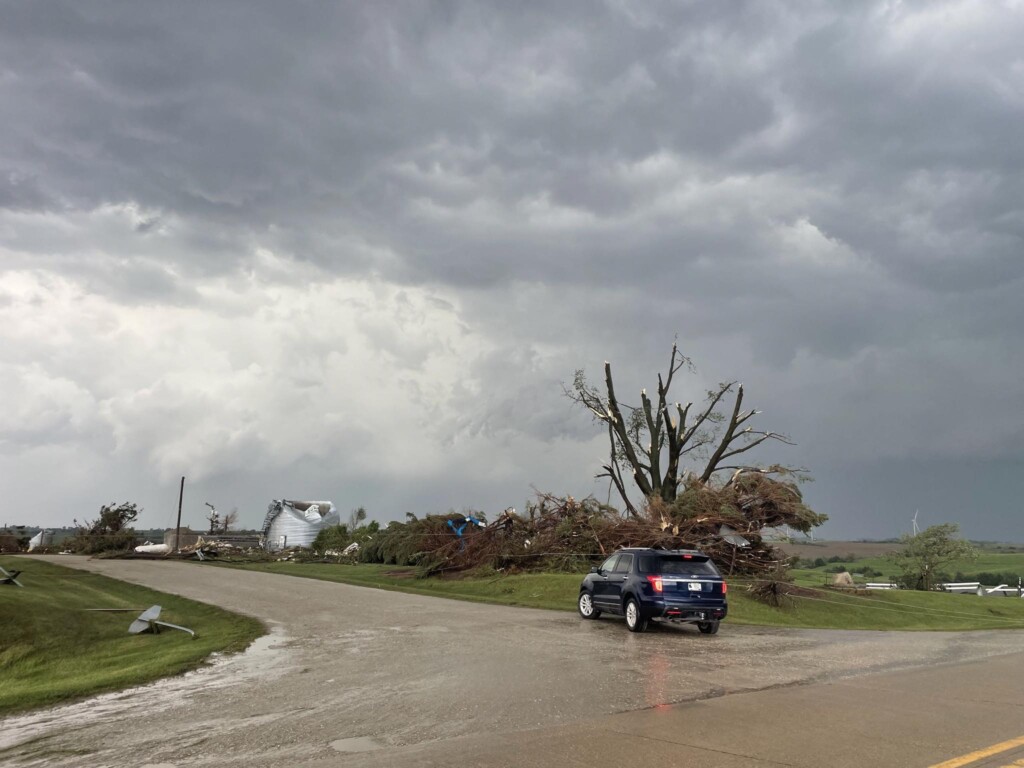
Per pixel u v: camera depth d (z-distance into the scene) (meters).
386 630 16.78
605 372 38.62
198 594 26.97
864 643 15.55
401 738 7.32
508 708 8.63
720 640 15.64
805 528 31.64
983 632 20.75
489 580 30.95
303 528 67.88
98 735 7.74
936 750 6.89
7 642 17.78
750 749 6.87
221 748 7.06
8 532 66.88
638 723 7.88
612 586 18.05
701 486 33.25
